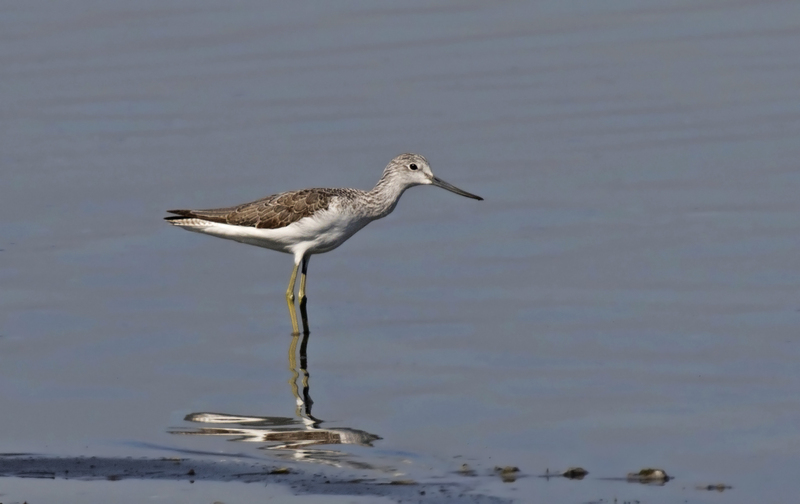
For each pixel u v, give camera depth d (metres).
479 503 9.40
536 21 27.70
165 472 10.17
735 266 15.59
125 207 18.84
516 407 11.66
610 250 16.50
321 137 21.67
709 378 12.21
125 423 11.43
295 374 12.91
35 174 20.23
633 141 20.98
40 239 17.50
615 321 14.08
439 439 10.88
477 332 14.01
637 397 11.79
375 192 16.28
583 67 24.89
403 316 14.74
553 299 14.95
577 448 10.58
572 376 12.45
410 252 17.12
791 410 11.28
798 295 14.51
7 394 12.21
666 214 17.72
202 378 12.81
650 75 24.28
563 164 20.14
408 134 21.72
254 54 26.14
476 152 20.88
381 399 12.04
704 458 10.26
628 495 9.52
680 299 14.63
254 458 10.48
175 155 21.05
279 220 15.41
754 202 17.94
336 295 15.75
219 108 23.38
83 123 22.72
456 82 24.34
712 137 20.94
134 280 16.14
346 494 9.64
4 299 15.20
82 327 14.37
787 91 22.98
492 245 17.12
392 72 24.95
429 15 28.27
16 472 10.17
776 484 9.67
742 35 26.22
